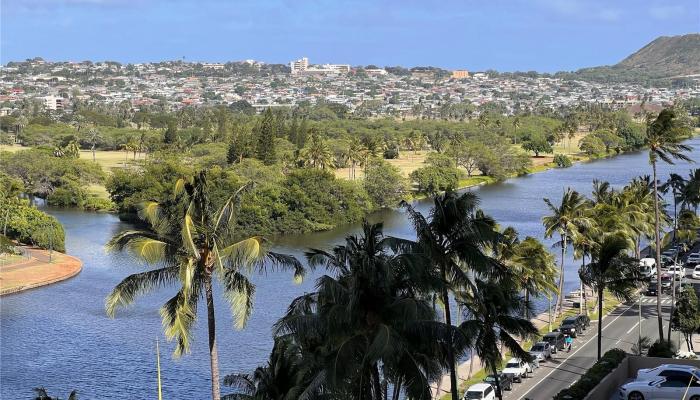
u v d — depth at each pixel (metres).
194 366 80.00
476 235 43.66
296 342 39.56
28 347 86.38
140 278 37.72
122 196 183.88
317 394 34.00
